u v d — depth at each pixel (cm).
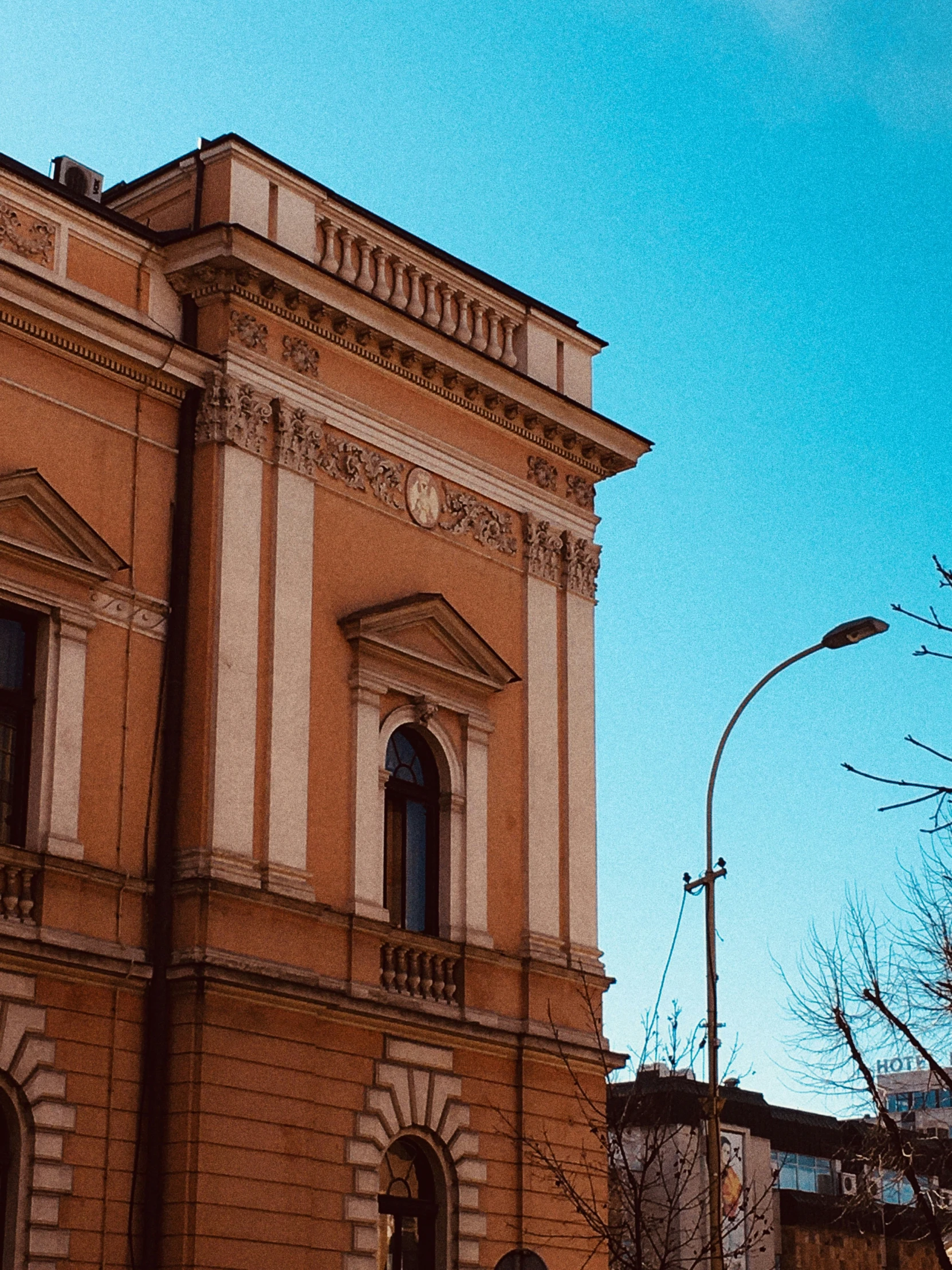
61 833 2195
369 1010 2411
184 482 2428
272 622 2428
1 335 2264
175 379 2431
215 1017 2236
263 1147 2256
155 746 2328
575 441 2947
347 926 2428
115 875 2225
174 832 2312
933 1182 3234
